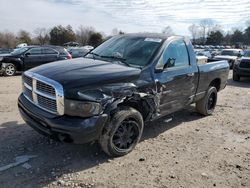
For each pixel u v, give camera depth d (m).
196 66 6.49
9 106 7.80
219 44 93.00
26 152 4.91
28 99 4.95
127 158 4.86
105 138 4.59
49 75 4.51
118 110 4.68
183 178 4.32
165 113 5.75
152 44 5.62
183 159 4.93
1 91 9.98
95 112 4.34
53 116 4.34
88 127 4.23
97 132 4.38
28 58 15.66
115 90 4.55
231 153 5.27
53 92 4.31
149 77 5.12
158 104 5.39
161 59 5.43
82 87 4.29
